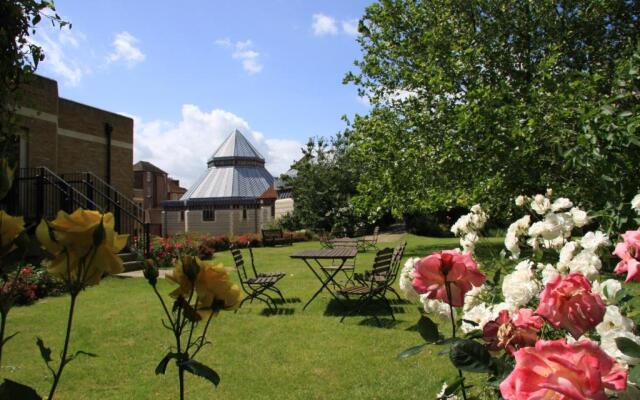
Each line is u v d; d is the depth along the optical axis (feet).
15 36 12.70
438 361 15.03
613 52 36.94
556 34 38.42
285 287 31.40
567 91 19.60
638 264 4.47
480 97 26.17
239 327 20.13
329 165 100.07
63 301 25.89
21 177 35.55
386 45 49.96
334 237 83.10
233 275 38.32
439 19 44.78
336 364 15.19
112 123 53.57
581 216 7.16
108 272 3.58
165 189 181.78
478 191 35.01
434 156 41.42
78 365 15.24
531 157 23.32
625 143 11.89
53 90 42.01
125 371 14.75
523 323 4.02
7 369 14.75
